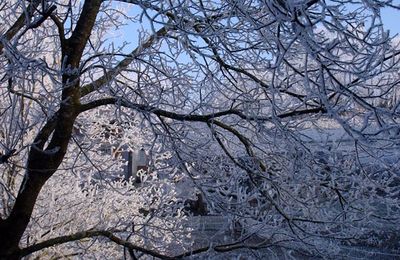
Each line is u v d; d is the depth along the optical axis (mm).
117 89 5773
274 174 6324
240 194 6422
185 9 4879
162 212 7602
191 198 7758
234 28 4961
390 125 3943
